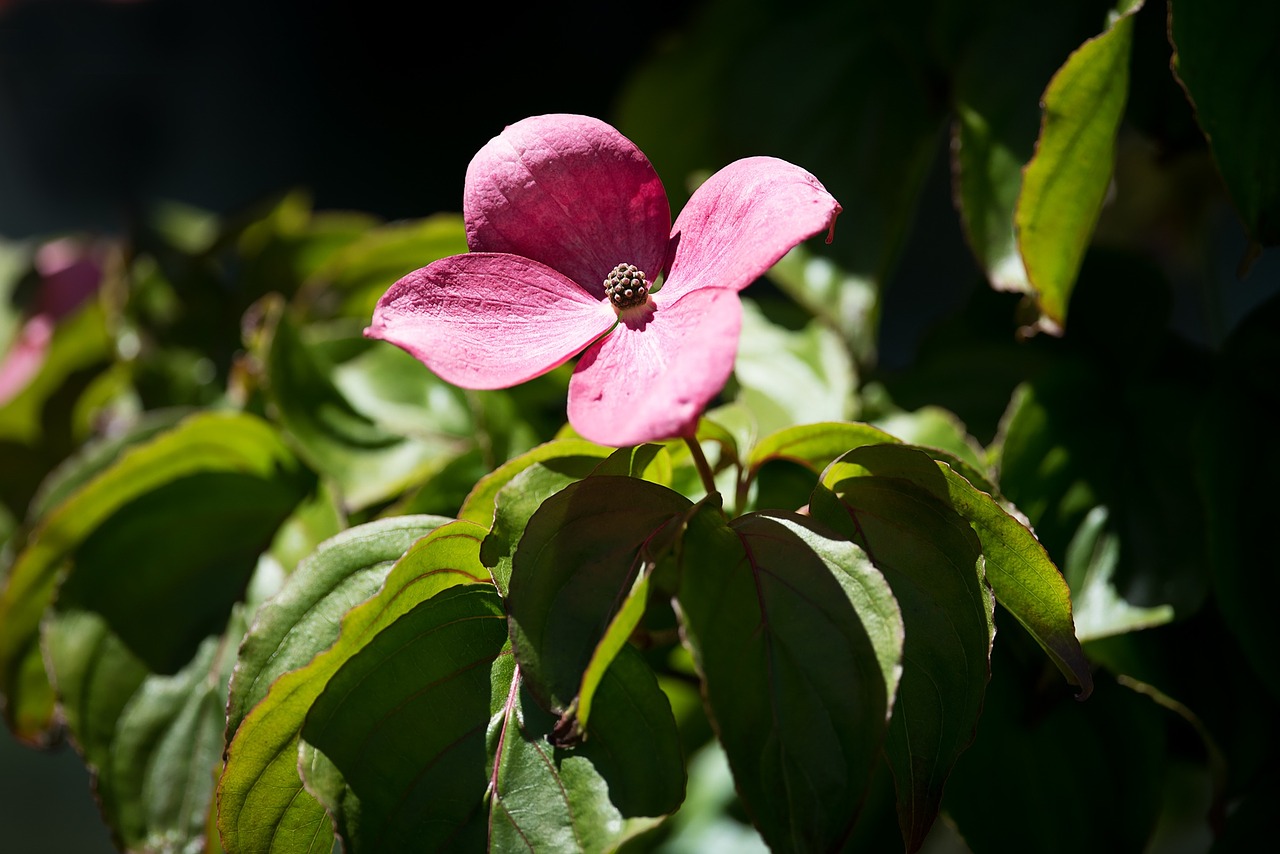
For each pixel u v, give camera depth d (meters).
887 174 0.80
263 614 0.68
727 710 0.64
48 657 0.75
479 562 0.68
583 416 0.64
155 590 0.76
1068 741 0.75
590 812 0.66
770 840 0.64
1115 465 0.76
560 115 0.68
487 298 0.66
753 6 0.83
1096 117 0.71
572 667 0.65
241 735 0.67
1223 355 0.76
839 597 0.65
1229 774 0.75
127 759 0.75
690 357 0.63
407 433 0.80
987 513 0.67
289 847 0.68
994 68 0.77
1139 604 0.74
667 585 0.66
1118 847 0.74
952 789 0.74
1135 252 0.79
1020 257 0.73
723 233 0.66
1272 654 0.73
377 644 0.68
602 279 0.67
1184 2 0.70
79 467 0.80
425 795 0.67
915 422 0.76
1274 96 0.71
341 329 0.82
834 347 0.78
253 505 0.78
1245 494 0.74
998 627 0.74
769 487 0.74
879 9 0.81
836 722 0.64
